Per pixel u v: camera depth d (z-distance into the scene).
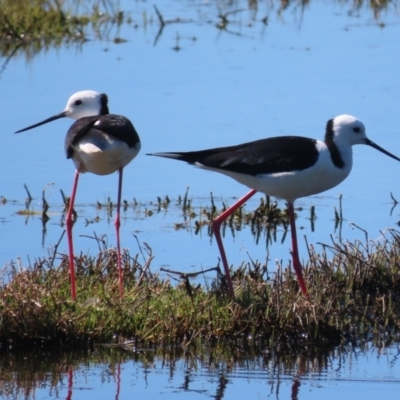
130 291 10.71
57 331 9.95
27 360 9.64
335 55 20.05
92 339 10.01
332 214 14.14
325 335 10.21
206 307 10.31
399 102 17.19
